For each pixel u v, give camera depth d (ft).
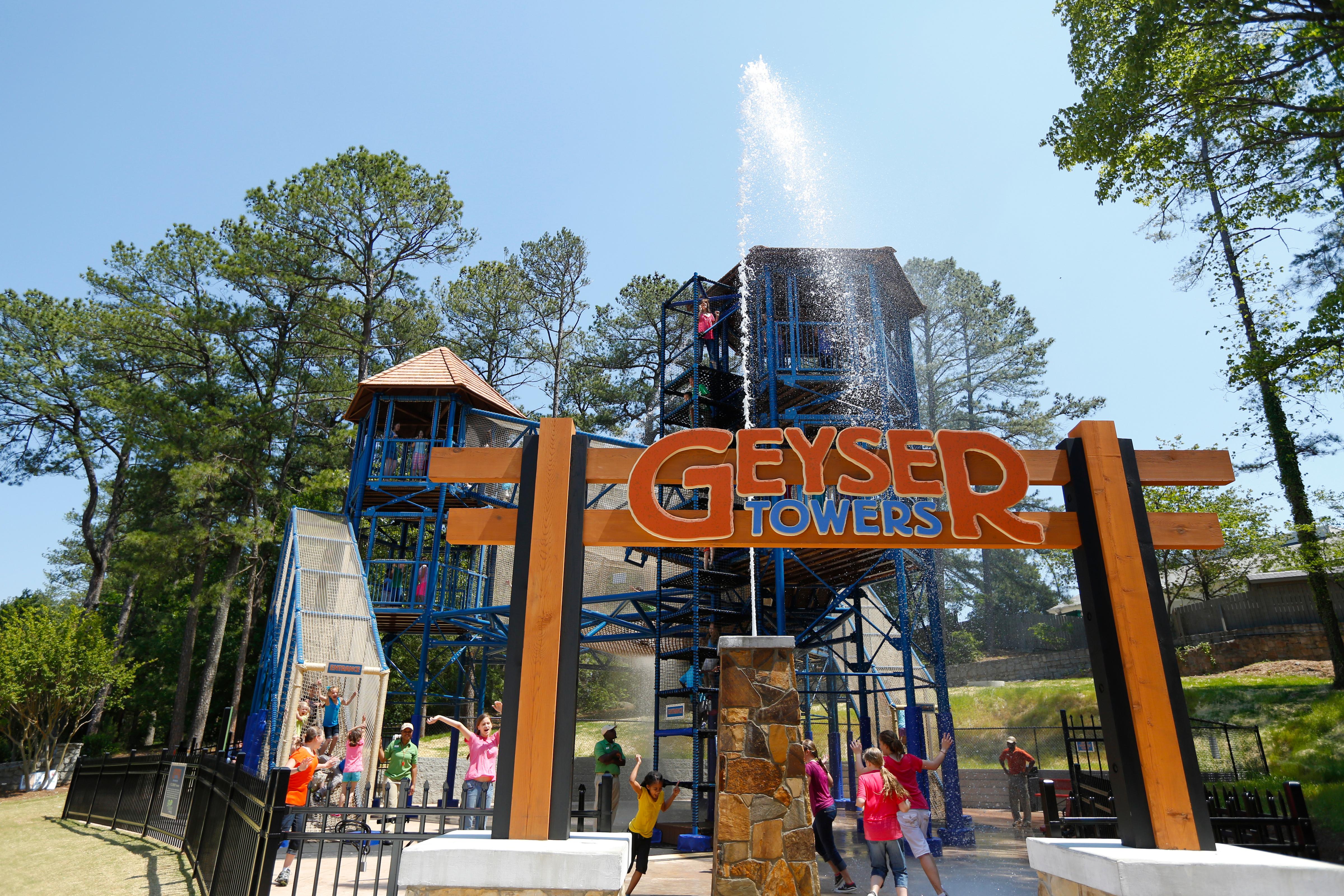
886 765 27.61
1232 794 28.60
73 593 193.67
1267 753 56.03
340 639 51.67
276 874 30.94
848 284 56.59
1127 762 18.57
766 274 56.44
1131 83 50.65
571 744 19.08
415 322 122.93
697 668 48.55
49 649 84.12
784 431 21.90
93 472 118.93
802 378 54.49
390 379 71.41
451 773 64.23
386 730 109.50
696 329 59.72
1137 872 15.66
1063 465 21.45
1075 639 120.78
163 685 126.41
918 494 21.26
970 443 21.50
